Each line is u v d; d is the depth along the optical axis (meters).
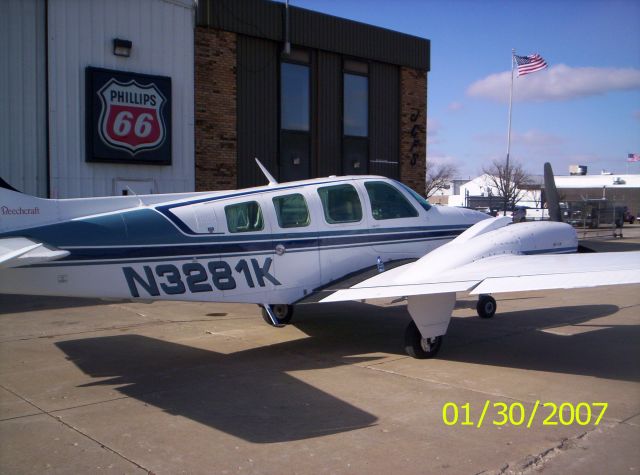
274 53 13.77
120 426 4.52
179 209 6.10
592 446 4.09
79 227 5.61
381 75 15.84
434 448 4.06
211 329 8.08
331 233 6.94
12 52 10.29
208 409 4.90
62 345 7.15
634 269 5.26
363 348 7.05
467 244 6.71
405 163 16.42
